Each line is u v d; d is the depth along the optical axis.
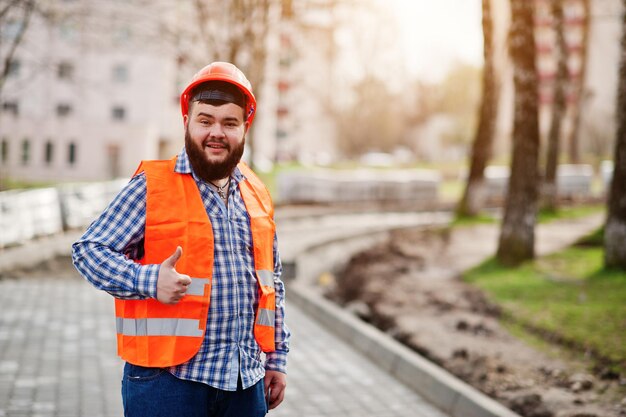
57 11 17.17
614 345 7.88
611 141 58.78
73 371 7.24
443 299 11.06
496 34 22.22
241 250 3.12
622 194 12.05
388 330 9.51
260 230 3.20
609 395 6.57
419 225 21.80
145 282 2.84
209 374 2.97
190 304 2.94
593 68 60.31
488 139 22.20
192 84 3.05
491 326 9.38
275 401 3.35
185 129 3.12
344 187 30.56
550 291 10.98
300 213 24.98
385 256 15.55
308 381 7.36
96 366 7.47
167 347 2.92
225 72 3.06
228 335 3.02
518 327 9.27
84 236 2.98
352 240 18.20
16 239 14.88
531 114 13.94
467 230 19.98
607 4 23.48
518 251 13.88
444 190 41.88
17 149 49.47
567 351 8.09
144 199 3.02
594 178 45.66
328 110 65.75
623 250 12.12
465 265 14.34
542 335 8.78
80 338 8.61
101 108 53.72
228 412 3.07
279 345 3.35
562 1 23.25
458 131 92.94
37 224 15.85
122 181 20.55
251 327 3.12
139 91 54.22
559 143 23.30
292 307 11.33
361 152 76.62
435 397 6.79
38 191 16.20
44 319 9.53
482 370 7.43
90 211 18.38
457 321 9.69
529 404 6.39
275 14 24.42
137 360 2.95
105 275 2.89
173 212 2.99
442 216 26.83
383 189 32.03
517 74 13.98
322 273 14.59
